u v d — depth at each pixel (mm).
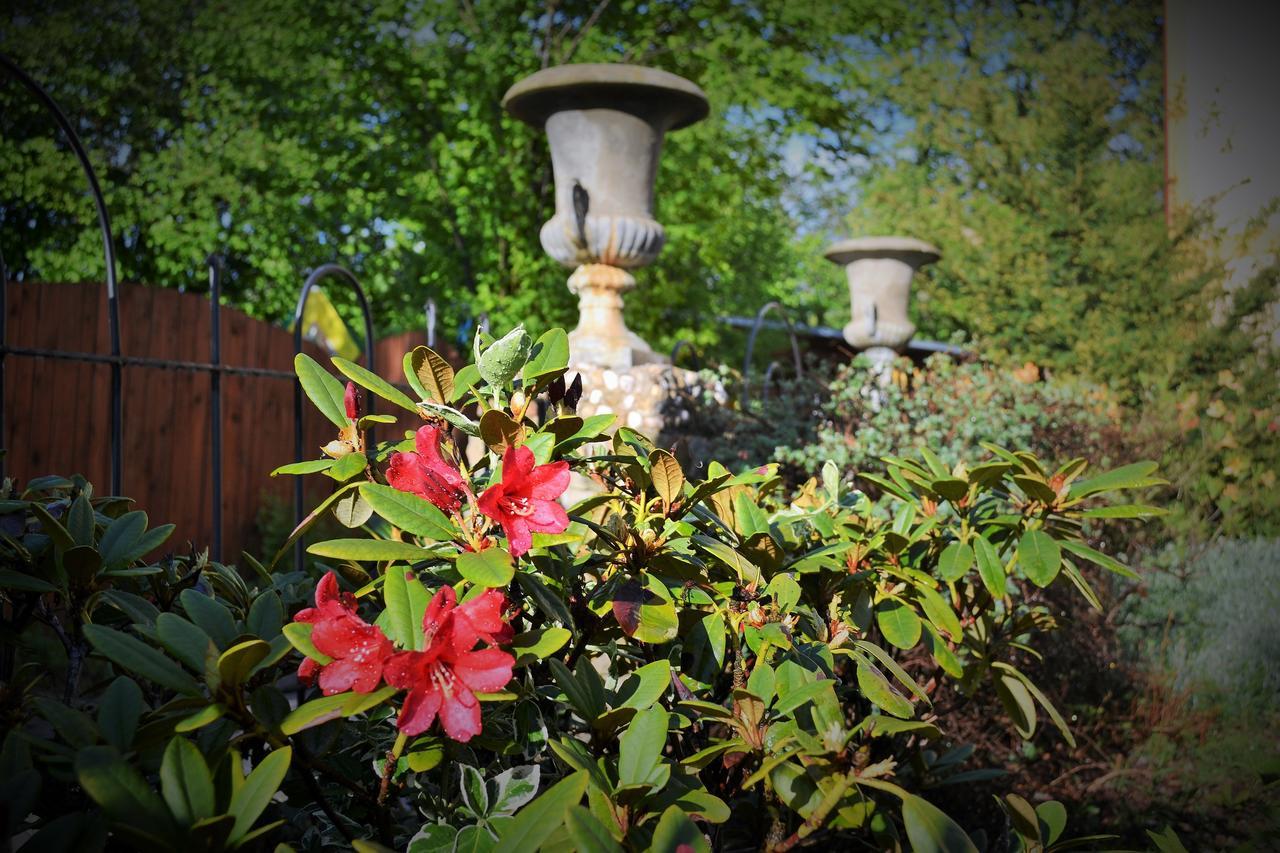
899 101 11719
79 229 11477
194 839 828
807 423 5941
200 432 6586
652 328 10211
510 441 1146
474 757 1279
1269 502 5762
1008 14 11211
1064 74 10805
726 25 10195
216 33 10469
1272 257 6805
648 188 5301
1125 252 9039
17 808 894
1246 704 3576
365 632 971
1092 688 3549
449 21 9219
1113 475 1697
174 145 10656
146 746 954
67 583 1229
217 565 1523
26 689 1190
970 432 5098
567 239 5113
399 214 9719
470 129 9125
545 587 1200
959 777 1934
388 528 1476
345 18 9852
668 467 1300
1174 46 6934
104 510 1629
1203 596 4730
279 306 11125
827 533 1758
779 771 1150
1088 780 3064
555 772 1469
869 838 1644
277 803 1380
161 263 10336
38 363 5867
